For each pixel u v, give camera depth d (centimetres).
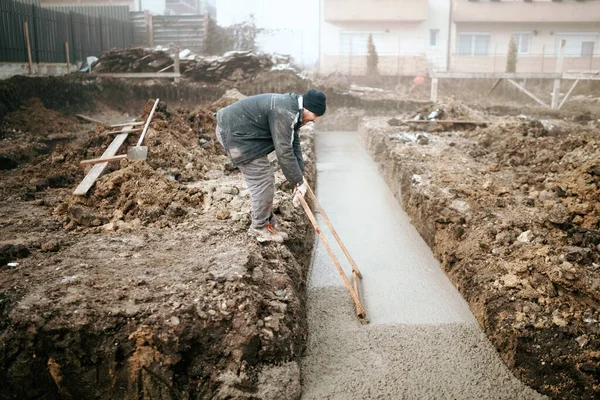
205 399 329
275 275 421
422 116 1312
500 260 480
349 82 2128
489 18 2403
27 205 568
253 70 1848
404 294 518
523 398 362
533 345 382
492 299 443
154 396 328
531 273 448
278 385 343
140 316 336
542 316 401
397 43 2484
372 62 2198
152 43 2223
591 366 350
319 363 401
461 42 2512
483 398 362
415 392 369
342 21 2458
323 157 1216
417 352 416
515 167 772
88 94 1525
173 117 847
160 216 516
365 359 407
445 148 936
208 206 546
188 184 611
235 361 338
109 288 365
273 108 408
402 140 1048
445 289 527
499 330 413
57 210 536
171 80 1750
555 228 515
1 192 619
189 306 346
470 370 392
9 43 1397
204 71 1808
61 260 413
